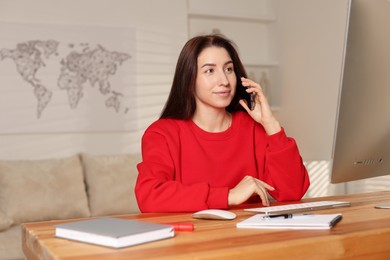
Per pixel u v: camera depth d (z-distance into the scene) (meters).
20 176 3.67
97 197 3.82
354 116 1.50
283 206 1.52
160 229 1.11
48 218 3.64
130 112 4.43
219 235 1.14
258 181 1.66
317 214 1.34
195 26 4.84
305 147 4.58
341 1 4.13
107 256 0.96
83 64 4.30
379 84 1.54
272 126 1.89
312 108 4.49
